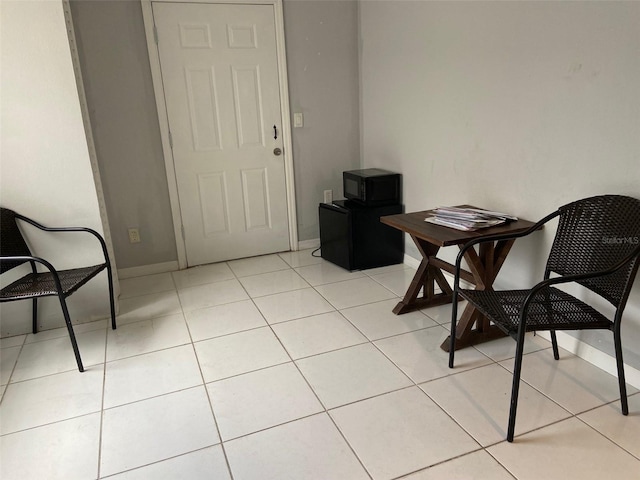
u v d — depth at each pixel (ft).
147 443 5.53
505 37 7.45
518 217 7.76
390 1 10.30
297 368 6.97
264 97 11.34
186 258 11.60
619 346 5.45
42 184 8.01
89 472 5.13
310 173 12.33
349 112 12.30
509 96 7.56
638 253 5.00
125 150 10.47
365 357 7.19
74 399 6.43
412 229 7.29
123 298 9.87
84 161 8.16
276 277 10.78
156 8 9.96
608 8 5.80
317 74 11.70
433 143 9.66
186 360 7.32
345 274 10.84
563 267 6.23
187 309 9.23
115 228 10.80
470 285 9.36
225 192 11.59
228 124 11.19
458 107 8.77
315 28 11.39
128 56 10.02
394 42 10.42
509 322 5.35
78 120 7.97
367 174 10.89
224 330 8.27
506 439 5.33
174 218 11.22
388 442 5.38
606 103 6.01
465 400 6.06
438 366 6.87
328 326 8.26
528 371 6.62
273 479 4.93
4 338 8.29
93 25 9.62
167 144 10.73
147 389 6.59
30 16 7.37
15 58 7.43
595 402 5.90
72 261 8.47
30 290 7.06
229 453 5.32
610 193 6.15
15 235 7.84
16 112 7.61
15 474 5.15
